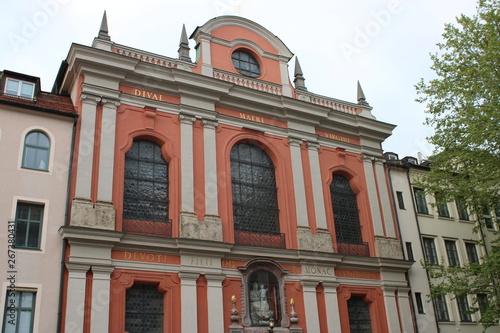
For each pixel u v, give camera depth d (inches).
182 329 792.3
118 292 770.2
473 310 913.5
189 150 921.5
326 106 1140.5
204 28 1059.9
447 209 1234.6
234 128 1002.7
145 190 877.2
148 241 813.2
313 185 1039.6
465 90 956.0
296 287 924.6
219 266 859.4
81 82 878.4
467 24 1010.7
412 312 1046.4
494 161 911.7
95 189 812.0
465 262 1192.2
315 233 994.1
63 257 743.1
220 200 925.2
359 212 1101.1
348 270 1004.6
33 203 759.1
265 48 1132.5
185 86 961.5
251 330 845.8
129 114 899.4
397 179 1189.1
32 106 799.1
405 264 1065.5
